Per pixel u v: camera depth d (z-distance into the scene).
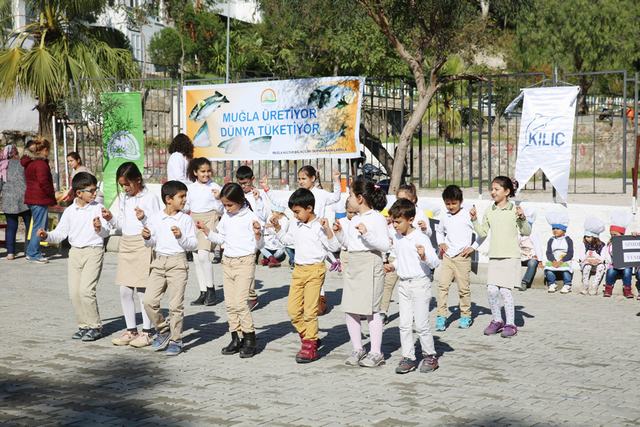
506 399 6.29
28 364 7.39
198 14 36.03
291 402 6.19
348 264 7.39
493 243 8.77
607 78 31.05
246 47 33.06
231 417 5.80
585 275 11.27
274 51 31.59
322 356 7.78
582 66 32.09
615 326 9.20
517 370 7.21
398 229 7.17
